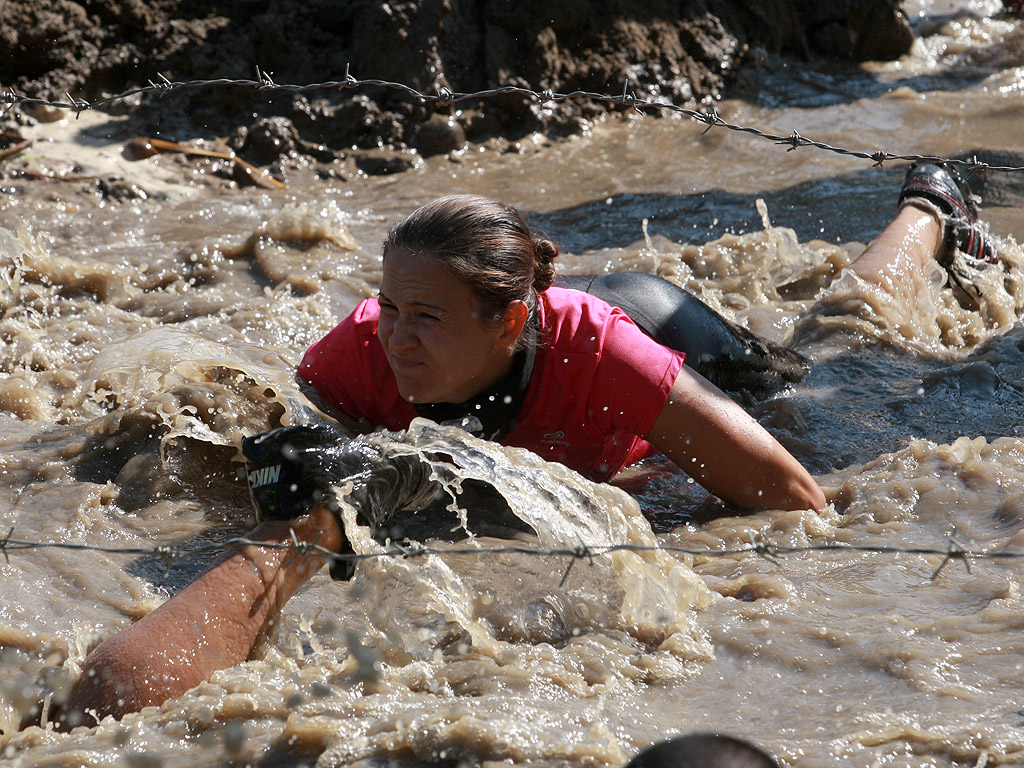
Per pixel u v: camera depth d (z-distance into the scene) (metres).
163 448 5.12
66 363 6.49
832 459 5.19
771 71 13.23
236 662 3.49
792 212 9.37
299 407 4.80
